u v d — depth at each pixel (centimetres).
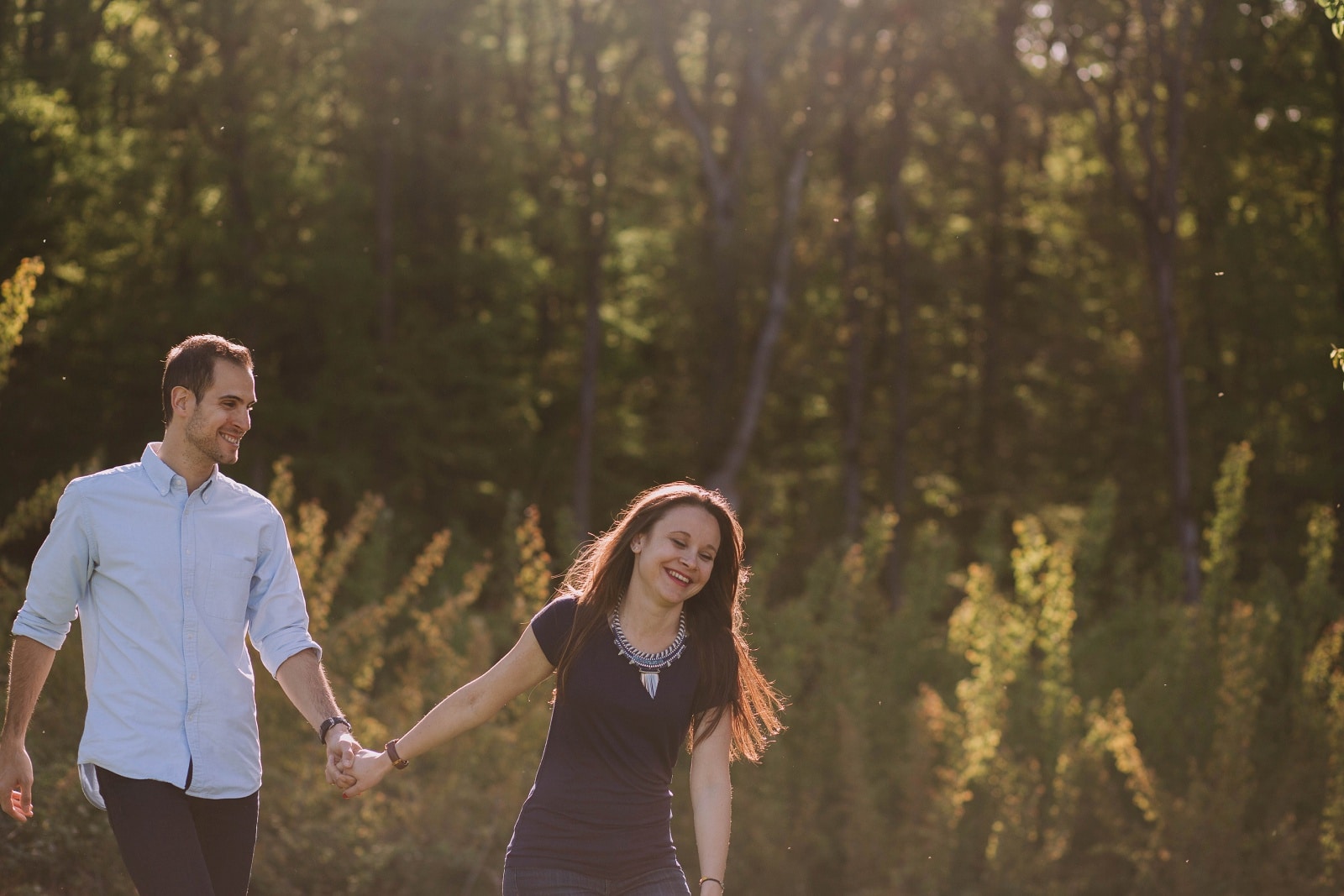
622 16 2855
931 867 956
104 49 2112
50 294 2042
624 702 348
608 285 3086
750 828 1000
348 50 2588
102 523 366
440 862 842
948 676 1162
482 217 2852
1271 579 1230
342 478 2472
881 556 1202
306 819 821
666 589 351
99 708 362
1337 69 2444
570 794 347
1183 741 1083
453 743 897
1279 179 2723
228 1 2350
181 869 350
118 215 2194
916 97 3011
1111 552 2805
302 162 2641
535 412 3017
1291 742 1078
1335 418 2700
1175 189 2402
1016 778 984
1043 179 3181
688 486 364
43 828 695
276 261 2498
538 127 2981
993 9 2861
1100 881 1002
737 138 2883
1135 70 2441
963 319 3325
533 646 361
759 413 2920
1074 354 3069
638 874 348
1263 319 2708
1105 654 1232
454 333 2717
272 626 390
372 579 1213
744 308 2991
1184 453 2397
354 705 865
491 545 2767
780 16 2853
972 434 3297
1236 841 969
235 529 379
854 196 3058
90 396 2317
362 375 2630
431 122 2736
